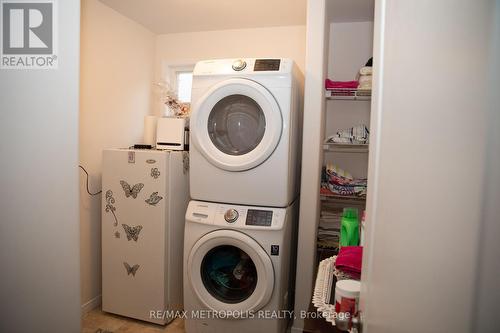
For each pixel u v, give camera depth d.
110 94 2.32
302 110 2.12
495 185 0.27
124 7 2.27
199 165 1.80
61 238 0.85
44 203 0.83
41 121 0.81
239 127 1.82
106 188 2.06
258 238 1.68
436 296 0.35
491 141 0.28
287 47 2.53
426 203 0.38
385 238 0.53
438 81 0.36
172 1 2.16
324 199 2.05
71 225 0.86
